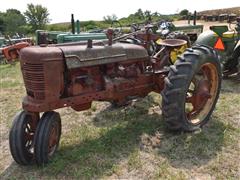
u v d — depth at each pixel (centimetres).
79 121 465
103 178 315
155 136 398
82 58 342
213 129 422
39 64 308
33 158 342
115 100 404
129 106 512
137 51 412
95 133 412
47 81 314
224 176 315
